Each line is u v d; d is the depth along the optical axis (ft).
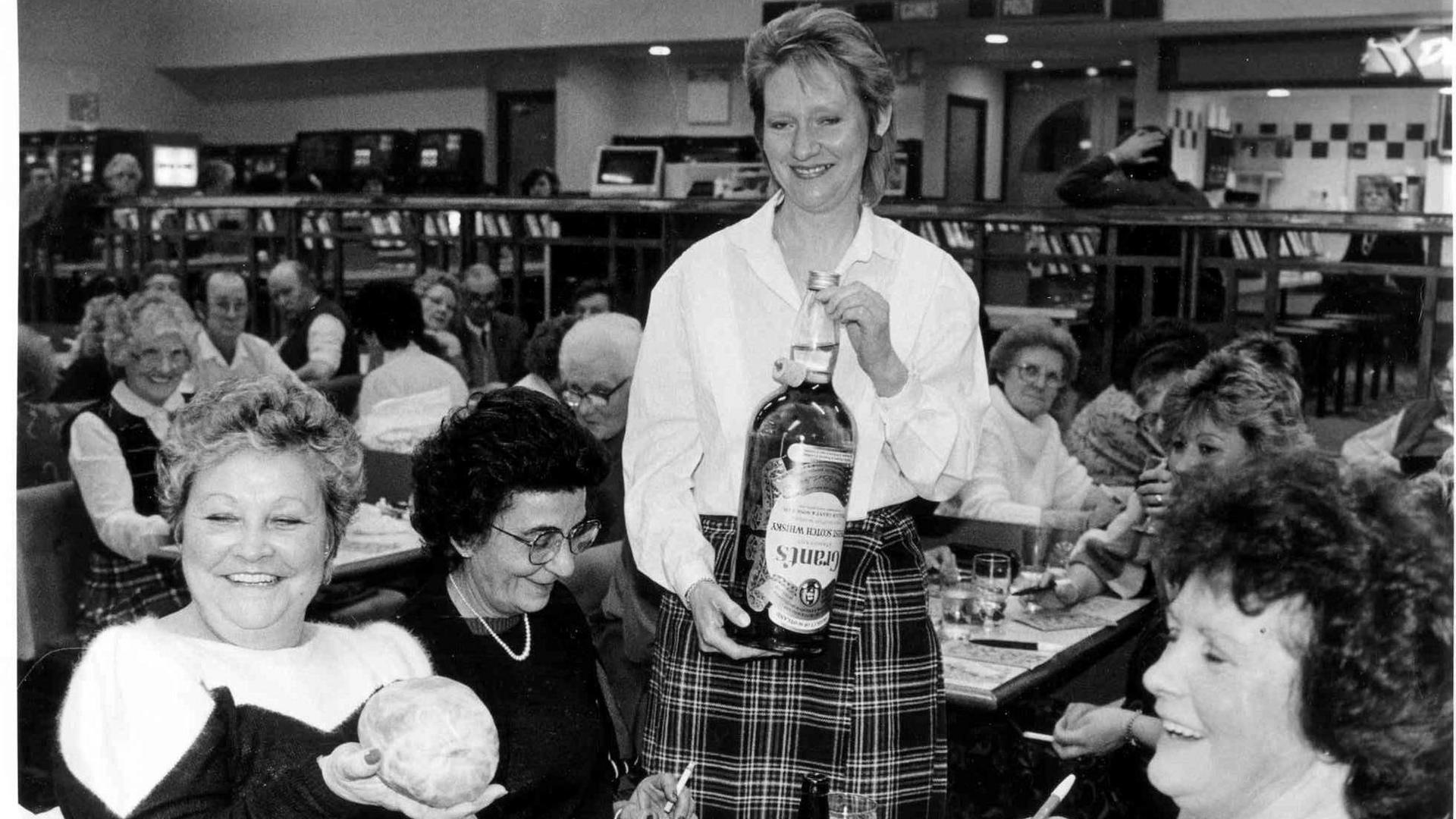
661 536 4.91
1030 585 9.22
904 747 4.92
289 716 3.98
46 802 7.39
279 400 4.25
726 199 15.75
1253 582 2.82
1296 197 25.58
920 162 21.47
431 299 15.42
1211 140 23.68
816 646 4.38
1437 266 12.94
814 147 4.70
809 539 4.30
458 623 5.14
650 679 5.60
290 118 21.22
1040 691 8.08
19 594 9.89
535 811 5.02
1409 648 2.67
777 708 4.91
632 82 21.71
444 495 5.07
